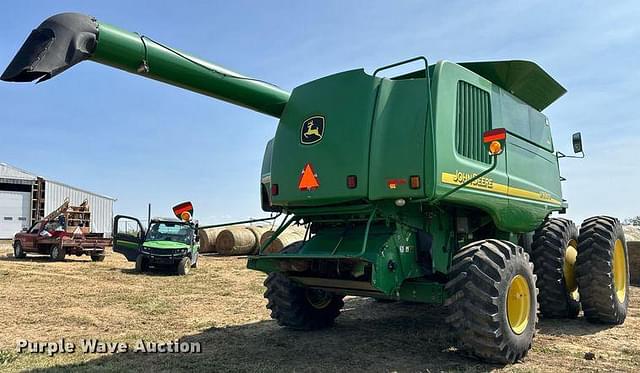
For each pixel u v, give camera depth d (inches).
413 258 193.0
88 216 791.7
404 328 247.0
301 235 590.2
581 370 176.9
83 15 149.1
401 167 180.5
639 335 232.4
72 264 657.6
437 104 182.5
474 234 230.7
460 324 174.9
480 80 210.7
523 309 189.9
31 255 839.1
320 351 203.5
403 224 190.7
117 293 378.9
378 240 186.9
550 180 263.1
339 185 187.8
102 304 326.6
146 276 509.7
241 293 383.6
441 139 180.9
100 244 724.7
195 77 174.2
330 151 191.8
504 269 176.6
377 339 223.8
